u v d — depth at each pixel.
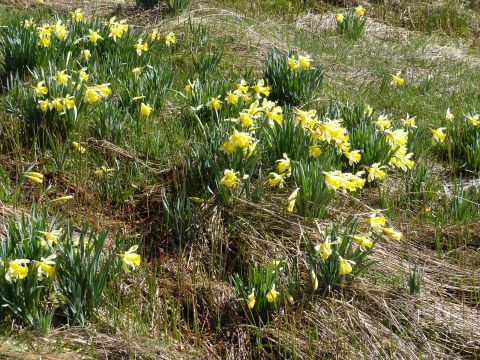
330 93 5.41
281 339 3.57
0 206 3.95
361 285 3.75
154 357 3.42
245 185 4.02
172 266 3.89
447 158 4.80
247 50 5.93
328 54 6.19
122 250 3.78
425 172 4.39
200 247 3.95
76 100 4.42
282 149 4.20
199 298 3.76
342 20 6.88
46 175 4.29
